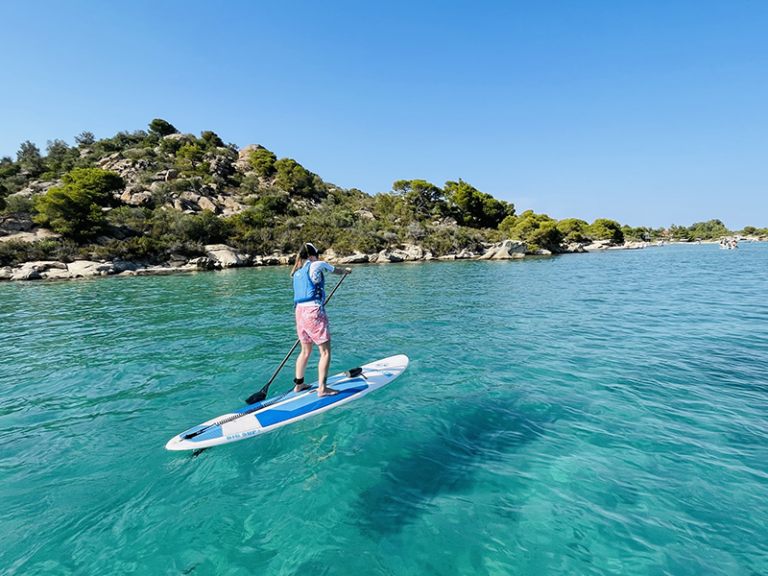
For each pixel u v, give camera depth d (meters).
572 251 68.31
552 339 8.16
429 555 2.55
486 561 2.50
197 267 34.44
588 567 2.43
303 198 69.31
